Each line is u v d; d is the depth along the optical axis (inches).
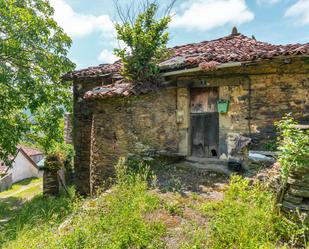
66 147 458.6
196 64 243.4
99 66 359.6
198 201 170.1
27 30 398.0
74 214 172.1
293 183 129.1
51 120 446.6
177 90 277.9
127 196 173.8
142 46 263.4
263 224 128.5
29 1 431.5
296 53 197.9
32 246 145.0
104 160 268.4
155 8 270.2
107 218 148.5
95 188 271.4
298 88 220.4
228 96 251.3
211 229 129.0
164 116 272.5
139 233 131.5
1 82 363.9
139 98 256.1
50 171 410.9
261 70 233.5
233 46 286.4
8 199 525.3
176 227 139.6
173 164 262.7
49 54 442.6
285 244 115.3
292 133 138.6
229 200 155.0
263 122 234.1
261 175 179.9
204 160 264.2
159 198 172.1
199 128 275.9
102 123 270.5
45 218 224.1
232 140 247.9
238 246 117.6
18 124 410.0
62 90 456.8
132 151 253.6
